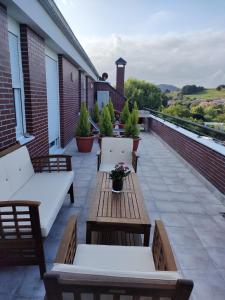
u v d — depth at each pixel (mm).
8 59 3002
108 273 960
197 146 4844
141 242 2328
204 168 4453
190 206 3434
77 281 932
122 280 940
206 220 3059
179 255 2369
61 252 1328
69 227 1589
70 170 3348
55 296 978
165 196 3754
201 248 2492
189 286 907
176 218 3078
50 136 5590
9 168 2592
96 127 8203
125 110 8180
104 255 1669
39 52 4219
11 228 1876
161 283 938
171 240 2605
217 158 3928
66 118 6762
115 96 14938
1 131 2838
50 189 2703
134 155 3830
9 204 1802
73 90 7883
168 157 6211
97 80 14773
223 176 3713
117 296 969
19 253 1950
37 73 4129
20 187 2732
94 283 933
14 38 3469
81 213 3104
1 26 2799
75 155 5980
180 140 6074
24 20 3391
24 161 2994
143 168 5207
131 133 6285
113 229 2141
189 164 5293
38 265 1998
